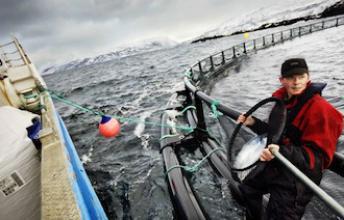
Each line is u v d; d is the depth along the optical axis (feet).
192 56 165.68
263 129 7.28
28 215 11.18
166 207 14.73
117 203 16.46
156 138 25.77
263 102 6.61
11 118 13.48
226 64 56.44
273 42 90.84
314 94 5.43
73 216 6.70
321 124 5.03
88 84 120.57
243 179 6.92
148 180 18.12
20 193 10.90
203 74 44.78
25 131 12.53
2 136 11.62
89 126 37.17
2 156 10.59
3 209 10.49
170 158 15.98
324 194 4.23
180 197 12.37
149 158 21.75
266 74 45.91
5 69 25.64
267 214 6.43
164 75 88.58
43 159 10.39
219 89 40.55
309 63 47.80
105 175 20.56
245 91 36.55
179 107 26.40
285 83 5.73
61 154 10.52
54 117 17.34
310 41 84.07
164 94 50.42
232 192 12.62
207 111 27.89
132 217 14.78
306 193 5.66
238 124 7.27
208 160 15.69
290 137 5.73
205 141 17.46
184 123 22.85
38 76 27.12
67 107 60.44
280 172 6.02
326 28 121.39
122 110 43.45
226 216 12.07
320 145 4.96
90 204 9.71
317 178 5.19
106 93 73.15
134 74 123.65
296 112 5.57
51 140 12.03
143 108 41.93
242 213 11.91
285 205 5.76
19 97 26.13
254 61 63.16
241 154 6.88
